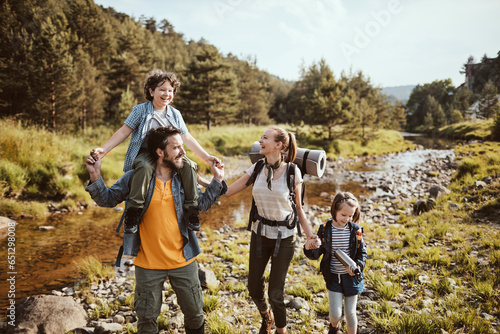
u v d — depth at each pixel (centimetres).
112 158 1420
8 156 1038
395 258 513
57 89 2256
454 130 4631
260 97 5094
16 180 971
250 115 5109
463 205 786
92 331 337
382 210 952
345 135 2719
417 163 2117
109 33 5278
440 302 359
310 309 382
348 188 1366
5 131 1138
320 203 1109
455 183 1052
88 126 3086
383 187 1317
